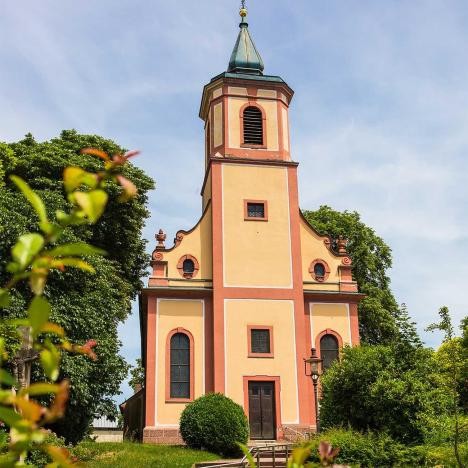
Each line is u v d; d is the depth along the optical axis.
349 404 20.03
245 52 32.84
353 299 29.45
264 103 31.41
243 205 29.55
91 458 20.30
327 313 29.12
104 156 2.16
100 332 22.30
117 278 28.05
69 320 21.20
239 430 22.70
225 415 22.80
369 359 20.19
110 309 23.33
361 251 39.25
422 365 19.34
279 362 27.53
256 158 30.38
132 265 32.09
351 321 29.16
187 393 26.81
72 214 2.03
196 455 21.12
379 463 17.12
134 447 23.19
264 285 28.53
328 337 28.80
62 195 26.47
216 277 28.22
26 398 2.02
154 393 26.50
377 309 36.78
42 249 2.20
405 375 19.00
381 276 39.88
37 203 2.08
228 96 31.17
